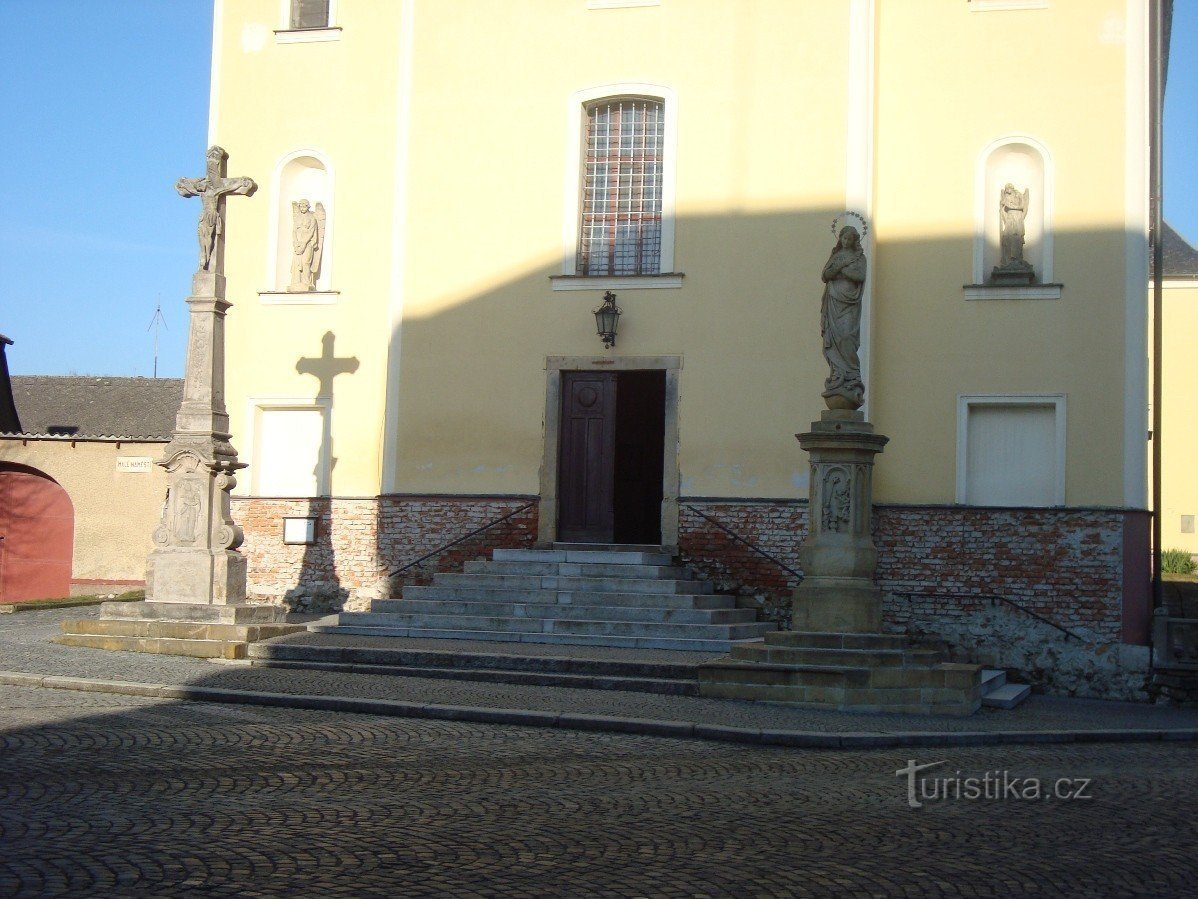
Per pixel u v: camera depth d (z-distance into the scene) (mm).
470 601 19469
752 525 20500
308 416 22500
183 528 17781
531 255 21719
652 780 10617
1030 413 20469
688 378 20969
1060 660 19625
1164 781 11453
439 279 21938
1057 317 20312
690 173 21234
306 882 7234
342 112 22609
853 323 15789
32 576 31125
